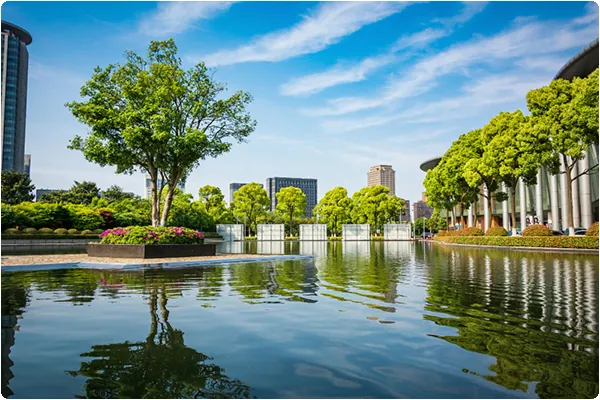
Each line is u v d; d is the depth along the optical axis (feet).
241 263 45.75
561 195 109.91
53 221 112.68
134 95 54.34
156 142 52.85
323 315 17.56
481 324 15.99
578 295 23.09
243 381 10.06
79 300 20.99
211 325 15.69
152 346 12.91
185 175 64.80
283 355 12.07
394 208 196.85
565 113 67.77
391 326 15.64
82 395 9.26
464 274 34.22
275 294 23.30
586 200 103.55
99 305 19.66
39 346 12.92
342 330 15.01
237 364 11.27
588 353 12.36
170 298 21.74
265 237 171.32
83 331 14.76
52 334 14.37
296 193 203.41
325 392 9.41
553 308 19.27
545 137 73.72
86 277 30.89
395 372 10.73
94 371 10.74
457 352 12.42
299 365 11.21
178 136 52.70
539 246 72.13
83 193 188.24
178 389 9.57
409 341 13.57
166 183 62.59
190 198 169.27
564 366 11.25
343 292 24.13
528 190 149.59
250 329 15.10
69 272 34.42
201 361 11.51
